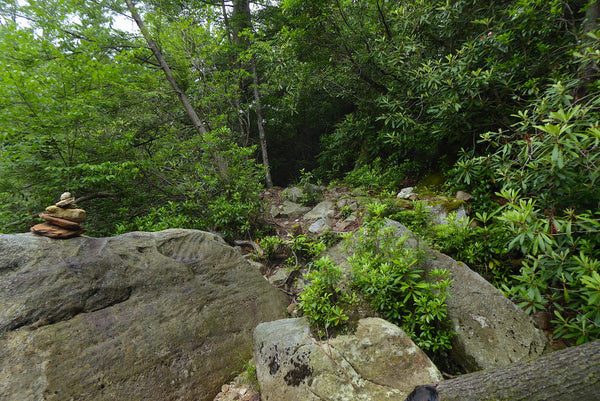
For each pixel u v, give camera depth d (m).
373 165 6.64
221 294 3.22
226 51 8.30
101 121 5.20
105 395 2.18
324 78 6.61
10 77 4.08
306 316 2.72
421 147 5.42
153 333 2.60
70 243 2.71
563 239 2.44
